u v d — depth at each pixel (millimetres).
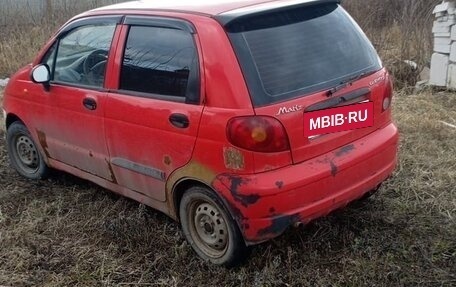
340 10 3424
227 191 2924
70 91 3904
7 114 4676
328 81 3070
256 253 3336
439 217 3686
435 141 5020
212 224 3217
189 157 3092
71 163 4195
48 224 3998
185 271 3326
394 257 3254
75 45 3963
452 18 6297
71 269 3422
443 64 6574
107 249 3613
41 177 4676
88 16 3920
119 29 3592
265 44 2967
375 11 9688
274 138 2812
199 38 3033
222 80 2893
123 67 3516
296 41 3068
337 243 3434
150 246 3586
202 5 3262
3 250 3682
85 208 4199
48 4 10688
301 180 2875
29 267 3488
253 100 2816
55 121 4129
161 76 3254
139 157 3453
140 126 3355
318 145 2990
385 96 3389
